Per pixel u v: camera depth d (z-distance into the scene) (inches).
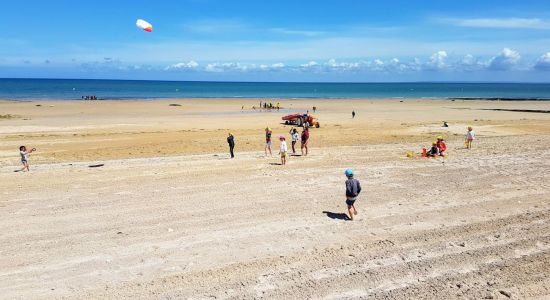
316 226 479.8
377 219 501.7
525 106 3090.6
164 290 339.0
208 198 591.2
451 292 331.6
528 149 999.0
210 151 1085.1
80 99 3700.8
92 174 756.6
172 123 1776.6
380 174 734.5
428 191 623.2
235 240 441.4
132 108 2650.1
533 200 574.2
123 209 543.8
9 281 356.8
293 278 356.2
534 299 320.8
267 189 637.9
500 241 430.6
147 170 786.2
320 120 1978.3
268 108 2723.9
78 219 506.9
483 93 6422.2
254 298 325.1
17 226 484.1
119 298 327.9
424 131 1471.5
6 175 760.3
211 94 5315.0
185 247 424.5
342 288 339.6
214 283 349.4
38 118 1951.3
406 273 363.6
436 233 453.4
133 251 415.8
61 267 382.3
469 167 786.2
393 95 5511.8
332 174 737.6
